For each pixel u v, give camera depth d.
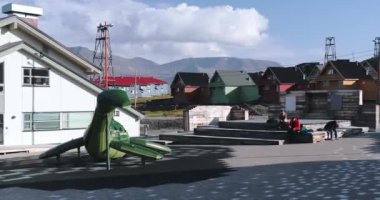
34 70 30.91
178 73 91.56
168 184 12.91
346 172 13.84
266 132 25.20
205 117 35.78
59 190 12.52
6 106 29.77
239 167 15.78
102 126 17.36
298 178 13.09
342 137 25.84
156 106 83.62
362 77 71.62
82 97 33.03
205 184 12.70
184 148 23.91
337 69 71.88
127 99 16.55
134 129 36.28
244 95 85.44
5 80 29.72
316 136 23.70
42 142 31.11
